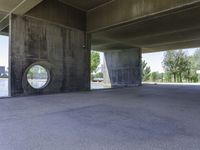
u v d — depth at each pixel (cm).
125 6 959
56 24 985
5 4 750
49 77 943
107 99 721
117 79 1839
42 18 920
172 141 267
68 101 668
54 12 974
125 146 250
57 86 977
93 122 372
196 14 906
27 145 253
